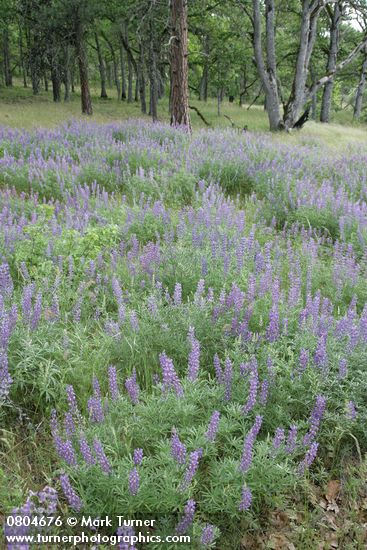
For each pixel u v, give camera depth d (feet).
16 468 12.89
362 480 13.43
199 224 26.35
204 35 118.52
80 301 18.07
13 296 18.60
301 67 85.61
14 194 33.09
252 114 130.41
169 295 19.88
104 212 29.45
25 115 86.22
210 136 55.52
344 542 12.34
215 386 15.07
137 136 53.26
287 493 13.21
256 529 12.32
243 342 16.19
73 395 12.97
